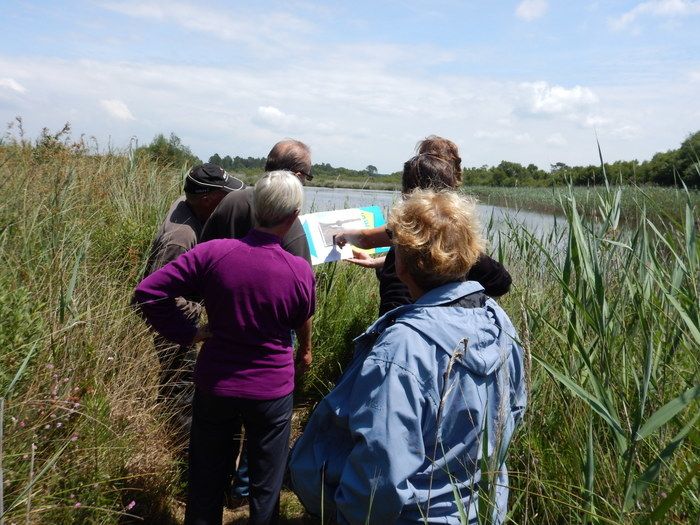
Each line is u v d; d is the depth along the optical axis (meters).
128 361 2.93
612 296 2.93
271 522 2.42
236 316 2.26
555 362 2.69
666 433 2.19
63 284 2.90
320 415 2.00
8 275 2.95
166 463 2.84
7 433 2.08
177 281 2.27
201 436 2.37
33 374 2.37
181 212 3.27
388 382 1.73
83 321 2.72
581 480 2.21
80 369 2.57
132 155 6.69
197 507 2.36
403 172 2.87
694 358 2.32
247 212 2.84
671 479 2.03
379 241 3.45
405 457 1.70
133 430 2.67
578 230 2.61
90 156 6.77
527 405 2.34
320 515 2.08
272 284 2.28
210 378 2.30
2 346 2.29
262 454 2.39
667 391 2.37
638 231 2.71
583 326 2.69
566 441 2.44
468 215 1.92
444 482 1.83
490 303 2.04
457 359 1.76
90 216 4.75
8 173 4.71
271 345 2.32
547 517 2.21
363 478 1.73
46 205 4.21
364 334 2.00
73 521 2.12
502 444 1.85
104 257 3.98
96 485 2.23
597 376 2.31
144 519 2.64
